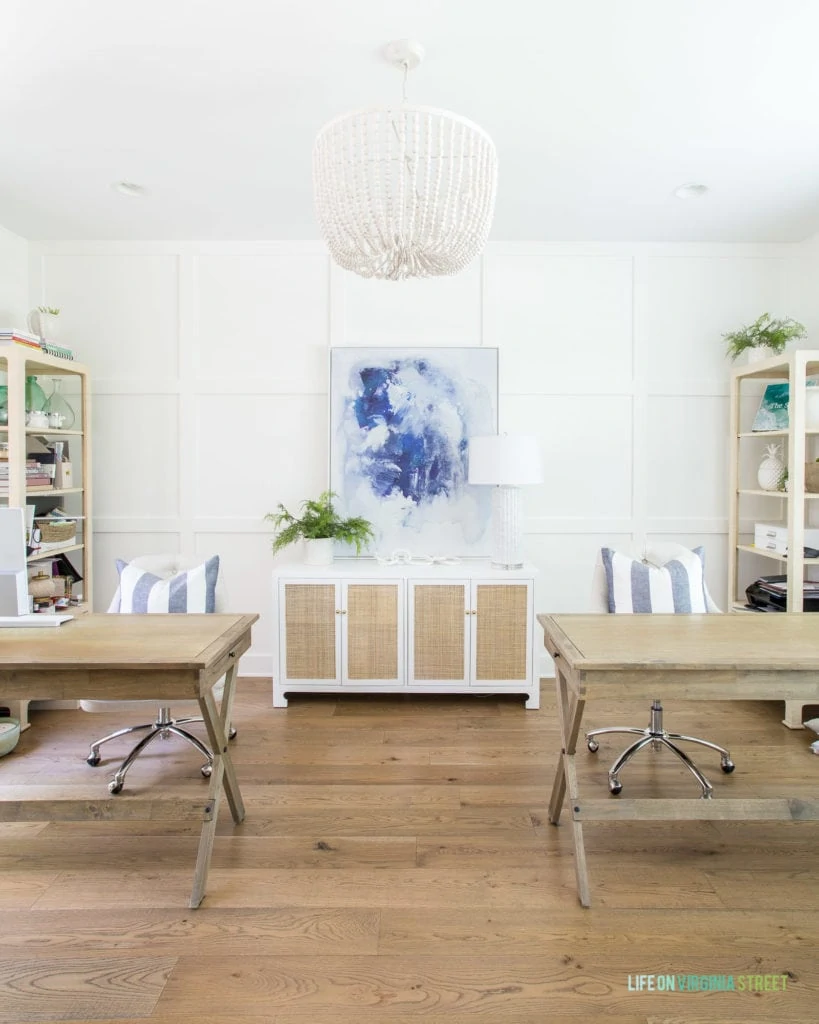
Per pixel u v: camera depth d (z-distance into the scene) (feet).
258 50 6.82
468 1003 4.97
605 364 12.61
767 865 6.75
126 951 5.50
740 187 10.14
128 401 12.62
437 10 6.20
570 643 6.84
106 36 6.57
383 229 5.92
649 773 8.66
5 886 6.39
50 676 6.35
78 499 12.45
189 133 8.52
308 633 11.19
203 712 6.44
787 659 6.29
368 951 5.51
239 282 12.51
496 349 12.32
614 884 6.40
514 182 9.96
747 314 12.60
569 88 7.51
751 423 12.62
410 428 12.35
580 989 5.11
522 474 10.96
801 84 7.43
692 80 7.35
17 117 8.11
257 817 7.62
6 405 10.60
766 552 11.40
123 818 6.33
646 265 12.55
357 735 9.99
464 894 6.25
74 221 11.53
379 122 5.71
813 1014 4.90
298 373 12.58
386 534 12.42
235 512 12.72
